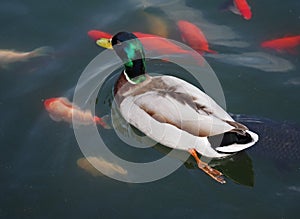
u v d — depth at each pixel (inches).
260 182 246.7
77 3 353.4
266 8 341.1
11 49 319.9
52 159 263.6
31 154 266.1
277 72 300.2
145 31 329.4
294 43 311.0
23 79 305.3
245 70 302.8
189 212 237.0
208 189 247.1
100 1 352.8
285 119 276.5
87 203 243.9
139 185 250.2
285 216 232.2
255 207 236.8
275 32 324.5
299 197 238.8
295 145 260.2
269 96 289.1
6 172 258.2
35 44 324.5
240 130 247.1
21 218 239.5
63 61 315.3
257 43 318.3
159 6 349.4
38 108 289.0
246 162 256.7
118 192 247.4
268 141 262.8
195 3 349.4
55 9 348.5
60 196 247.8
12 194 249.0
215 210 237.1
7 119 282.8
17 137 274.2
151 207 240.5
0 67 312.5
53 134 275.3
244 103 287.0
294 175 247.9
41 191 250.1
